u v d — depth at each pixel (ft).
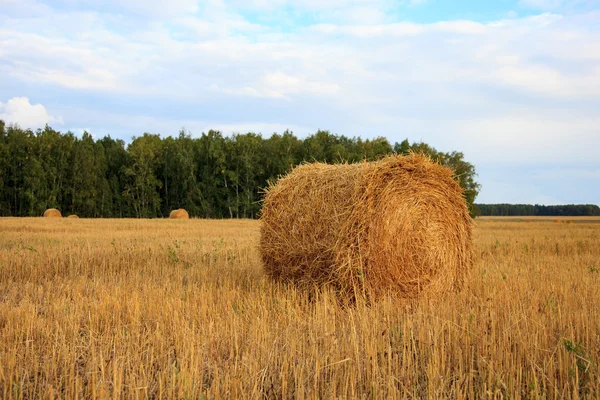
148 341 17.01
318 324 18.93
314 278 26.43
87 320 20.43
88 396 13.69
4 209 183.73
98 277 31.58
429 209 27.40
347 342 16.81
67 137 199.00
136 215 202.28
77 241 49.65
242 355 15.98
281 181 29.14
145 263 37.29
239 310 20.81
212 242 51.72
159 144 210.38
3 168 185.78
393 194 25.67
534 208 397.60
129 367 14.73
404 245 26.00
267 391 14.03
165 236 59.88
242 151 188.34
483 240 61.98
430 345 16.43
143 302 22.89
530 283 28.37
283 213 27.91
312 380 14.46
